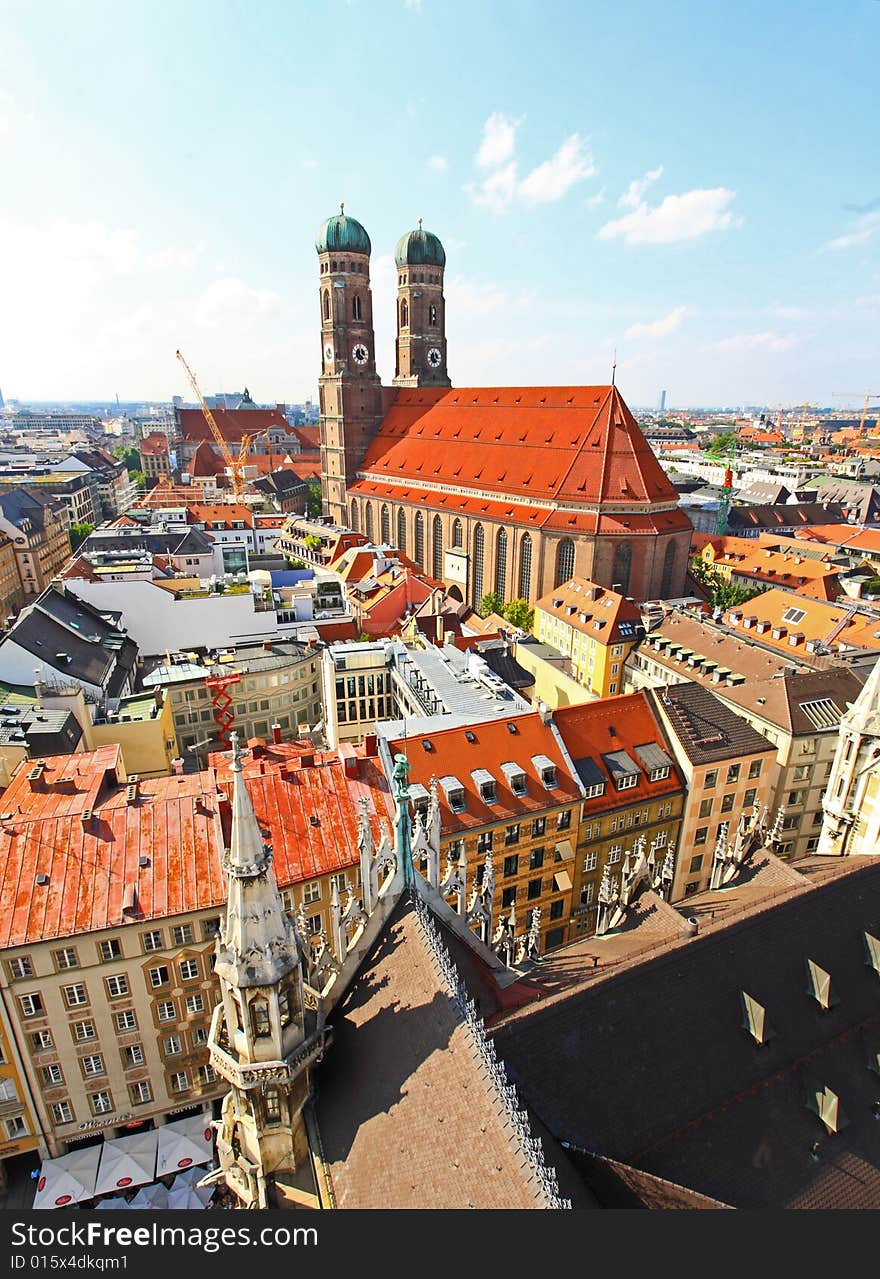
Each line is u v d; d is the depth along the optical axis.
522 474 144.00
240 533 170.88
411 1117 22.44
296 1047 25.23
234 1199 43.28
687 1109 25.78
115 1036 46.03
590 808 59.22
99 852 46.94
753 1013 28.11
